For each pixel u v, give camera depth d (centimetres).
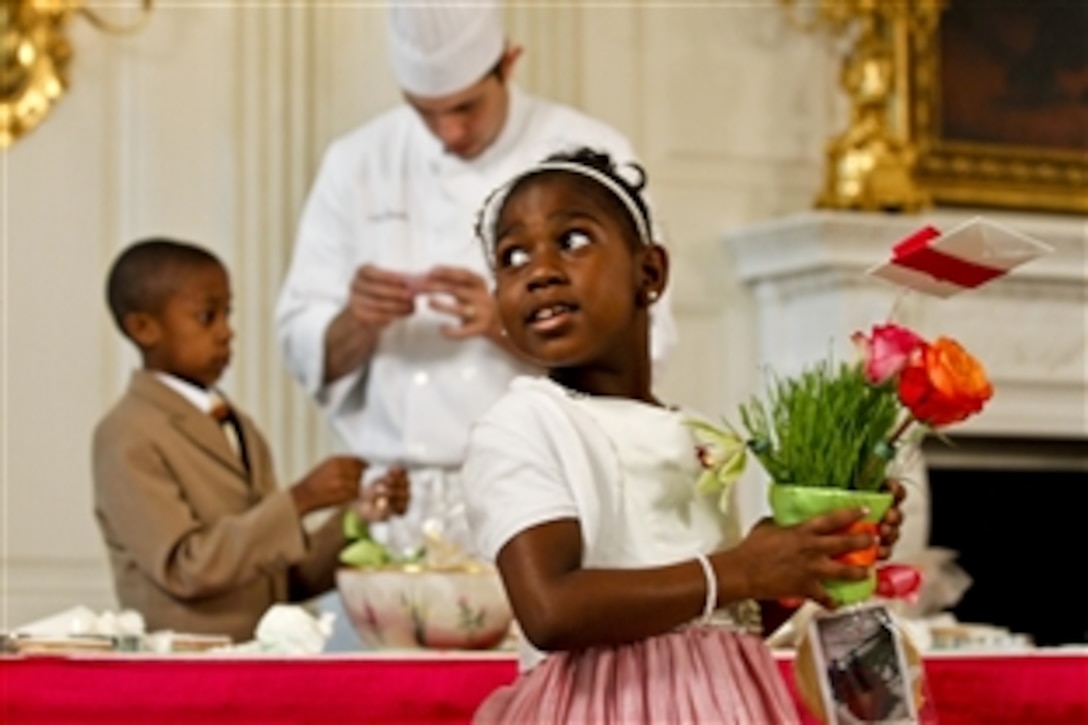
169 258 462
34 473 650
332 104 682
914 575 238
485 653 323
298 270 520
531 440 229
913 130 766
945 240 234
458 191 504
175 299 458
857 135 721
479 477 229
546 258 235
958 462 772
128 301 460
